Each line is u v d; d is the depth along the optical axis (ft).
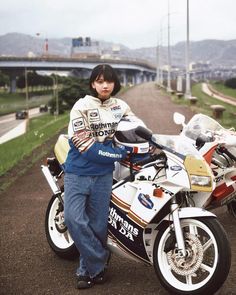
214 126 19.04
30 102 457.68
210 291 12.89
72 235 14.26
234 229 19.80
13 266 16.69
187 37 135.74
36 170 35.78
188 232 13.76
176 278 13.71
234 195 18.63
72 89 283.18
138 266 16.14
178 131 53.21
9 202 26.09
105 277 14.99
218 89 319.68
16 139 79.56
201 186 13.17
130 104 117.80
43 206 24.91
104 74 13.65
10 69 487.20
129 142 14.08
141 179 14.01
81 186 14.16
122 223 14.12
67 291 14.55
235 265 16.05
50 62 452.76
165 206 13.66
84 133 13.71
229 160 19.19
